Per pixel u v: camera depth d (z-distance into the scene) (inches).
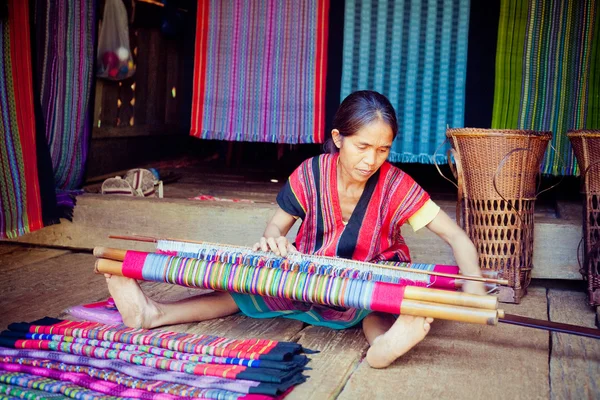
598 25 161.5
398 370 95.6
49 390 85.5
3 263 151.5
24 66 149.1
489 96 171.0
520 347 106.7
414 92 173.6
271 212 155.3
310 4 180.1
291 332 109.7
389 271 95.4
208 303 113.4
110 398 82.2
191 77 194.9
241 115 187.9
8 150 145.9
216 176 248.5
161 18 258.8
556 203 175.8
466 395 87.9
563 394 89.2
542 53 164.9
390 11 172.6
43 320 107.3
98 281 138.4
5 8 141.9
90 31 176.2
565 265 143.6
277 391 82.9
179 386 85.0
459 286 101.4
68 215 163.6
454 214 166.2
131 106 244.1
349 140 97.2
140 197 165.2
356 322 107.5
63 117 170.1
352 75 176.6
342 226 107.9
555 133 166.6
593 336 91.4
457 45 170.2
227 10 184.9
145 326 105.4
